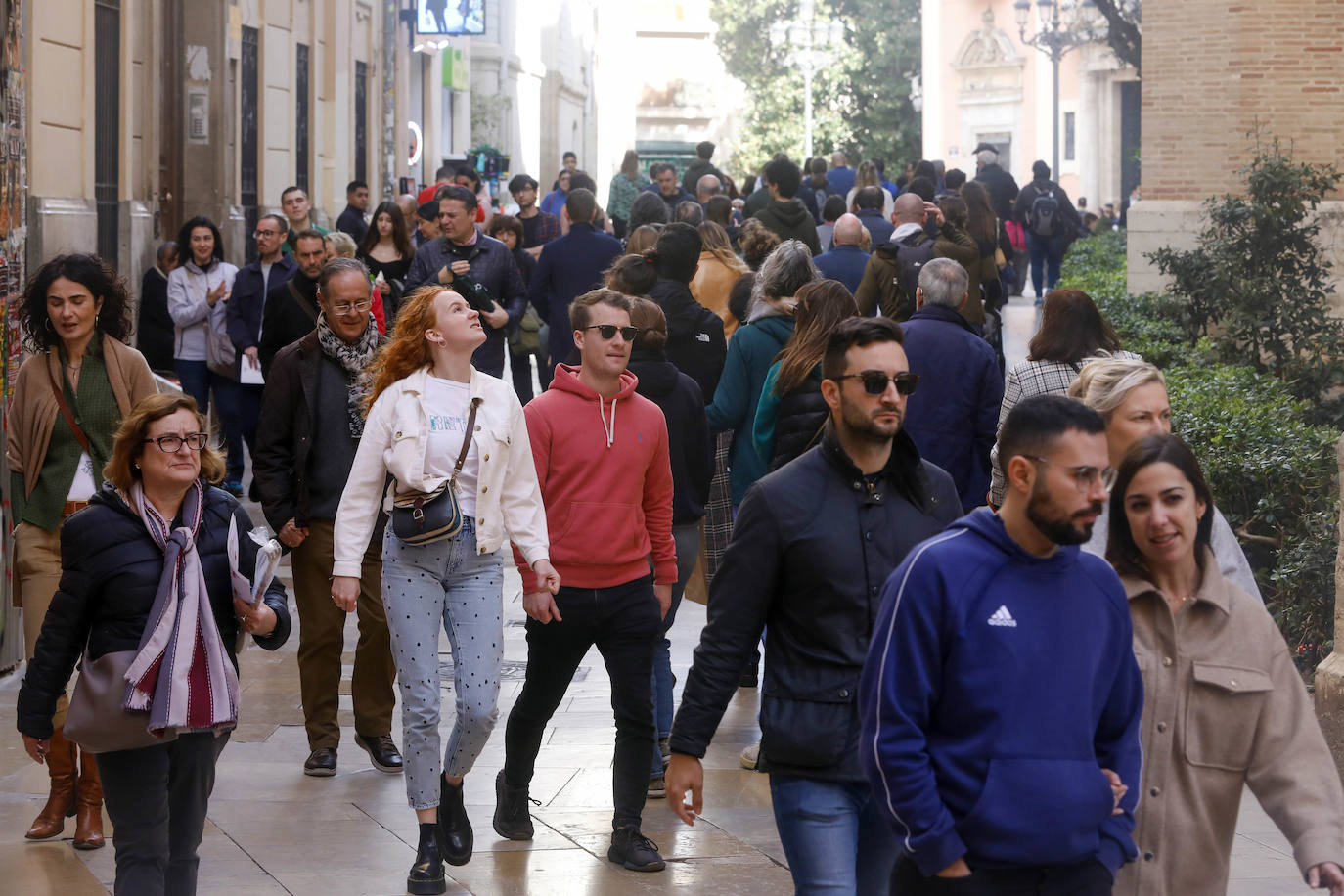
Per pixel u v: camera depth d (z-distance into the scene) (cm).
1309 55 5981
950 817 1108
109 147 5478
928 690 1123
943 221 3894
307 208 4225
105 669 1502
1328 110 5997
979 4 18212
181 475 1519
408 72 11544
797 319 2216
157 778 1545
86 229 5009
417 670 1802
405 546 1817
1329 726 2048
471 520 1822
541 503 1866
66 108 4903
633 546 1898
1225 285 4947
